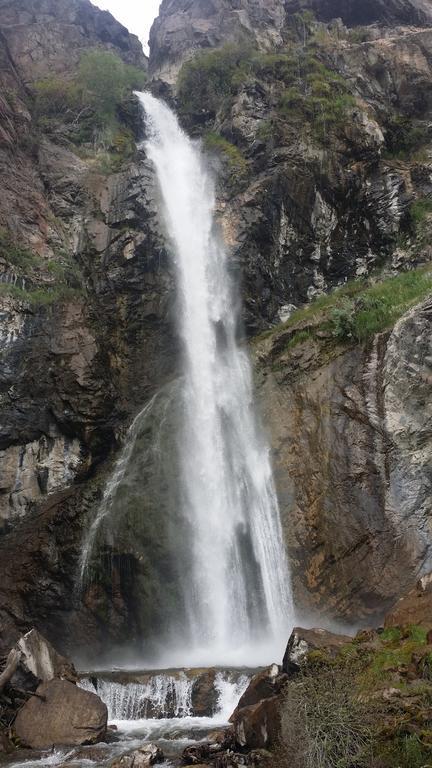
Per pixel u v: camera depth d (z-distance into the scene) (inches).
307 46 1205.7
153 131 1125.1
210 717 478.0
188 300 936.3
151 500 743.1
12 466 792.9
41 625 681.6
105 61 1184.2
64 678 508.4
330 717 339.3
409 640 410.3
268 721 374.3
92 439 812.0
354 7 1401.3
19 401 803.4
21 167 1007.0
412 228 978.1
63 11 1408.7
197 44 1309.1
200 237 975.0
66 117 1122.0
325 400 734.5
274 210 973.8
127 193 984.3
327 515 669.9
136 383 876.0
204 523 735.7
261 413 787.4
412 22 1401.3
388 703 342.0
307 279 971.9
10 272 860.0
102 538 714.2
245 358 853.8
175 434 805.9
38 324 837.2
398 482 647.8
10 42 1254.9
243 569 698.2
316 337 802.8
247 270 931.3
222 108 1112.8
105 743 431.5
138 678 508.7
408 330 688.4
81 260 941.8
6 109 1055.0
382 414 681.6
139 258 930.7
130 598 681.0
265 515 713.6
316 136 1026.7
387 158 1071.6
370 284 941.8
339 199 1003.3
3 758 414.6
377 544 631.8
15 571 708.7
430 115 1127.6
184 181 1045.8
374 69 1162.0
